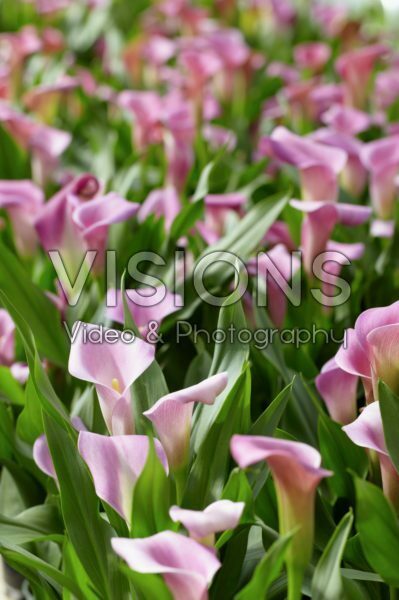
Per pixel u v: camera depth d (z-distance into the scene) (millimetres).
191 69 2779
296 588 1449
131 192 2379
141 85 3600
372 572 1604
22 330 1691
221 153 2113
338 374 1625
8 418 1817
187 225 2006
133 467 1480
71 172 2855
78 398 1833
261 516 1626
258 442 1370
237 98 3289
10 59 3336
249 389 1579
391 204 2127
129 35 4172
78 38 4305
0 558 1958
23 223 2107
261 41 4422
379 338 1498
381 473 1598
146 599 1449
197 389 1466
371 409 1521
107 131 3043
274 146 1969
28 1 4598
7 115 2434
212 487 1562
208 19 4492
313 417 1761
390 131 2715
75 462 1564
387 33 4805
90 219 1815
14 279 1885
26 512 1678
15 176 2592
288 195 1963
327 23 4617
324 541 1608
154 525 1485
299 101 2949
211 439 1574
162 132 2555
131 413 1529
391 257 2104
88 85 3381
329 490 1700
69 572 1556
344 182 2307
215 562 1354
